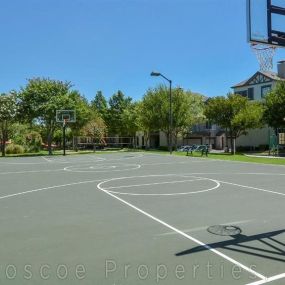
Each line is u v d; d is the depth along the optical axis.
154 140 67.38
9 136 50.94
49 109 43.78
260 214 8.97
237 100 41.69
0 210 9.84
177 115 49.25
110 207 10.02
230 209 9.57
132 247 6.45
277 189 12.97
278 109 36.91
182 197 11.50
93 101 81.62
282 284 4.88
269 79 47.62
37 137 55.44
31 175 19.22
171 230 7.55
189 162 26.53
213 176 17.19
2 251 6.32
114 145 70.12
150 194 12.16
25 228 7.85
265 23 9.01
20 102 44.78
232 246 6.45
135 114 64.00
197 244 6.58
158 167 22.64
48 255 6.08
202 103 53.47
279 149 39.19
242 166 22.61
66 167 24.16
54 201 11.12
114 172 19.88
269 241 6.74
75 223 8.24
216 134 60.50
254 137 50.59
